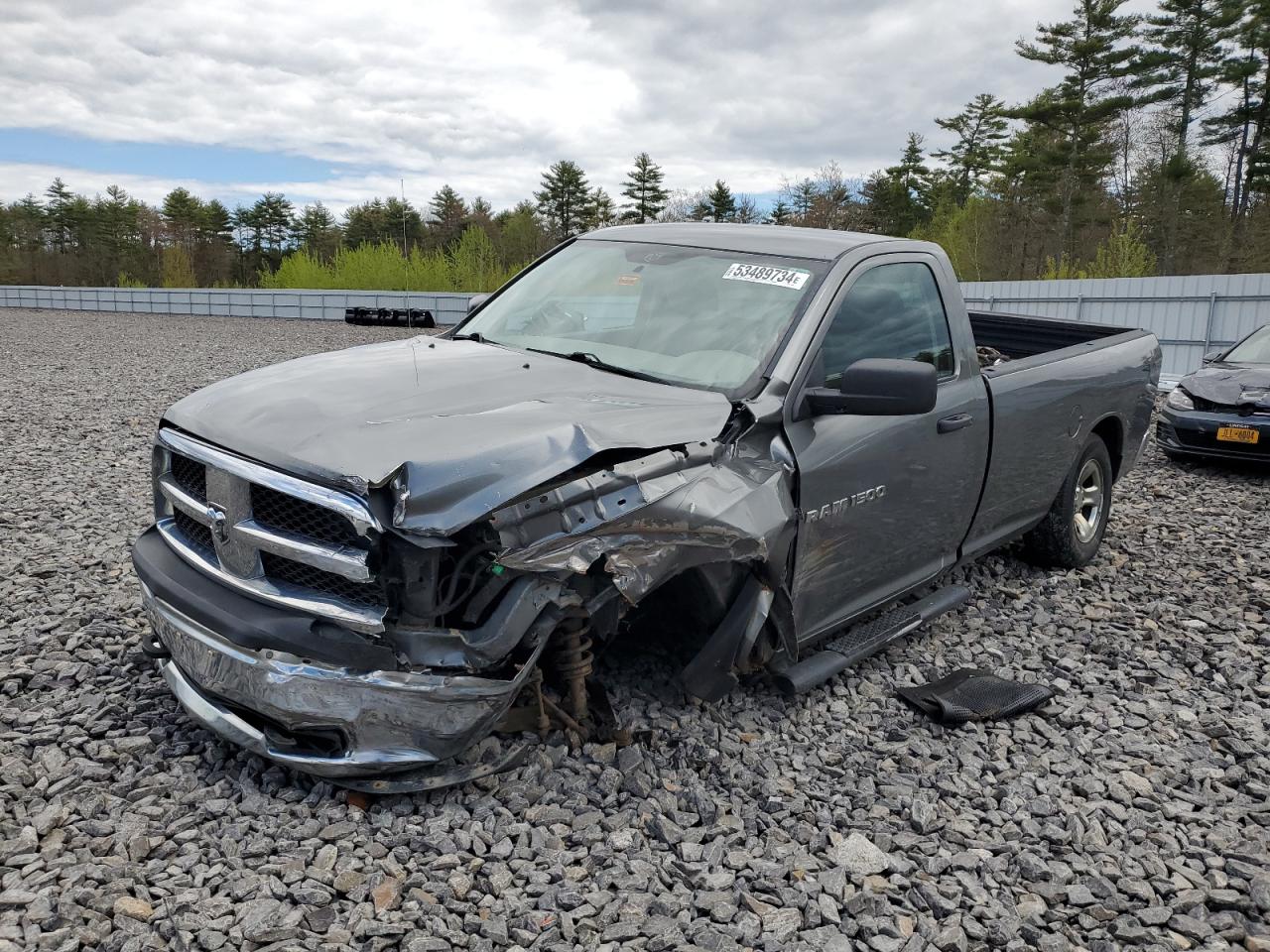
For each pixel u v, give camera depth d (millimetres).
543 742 3309
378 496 2639
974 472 4504
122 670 3844
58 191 103125
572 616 3066
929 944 2598
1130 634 4914
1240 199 57375
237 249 109438
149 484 7383
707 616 3398
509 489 2672
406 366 3512
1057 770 3576
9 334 25156
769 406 3414
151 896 2529
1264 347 10273
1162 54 57000
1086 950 2637
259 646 2764
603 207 91312
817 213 68625
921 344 4215
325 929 2465
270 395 3182
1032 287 21016
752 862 2846
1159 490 8391
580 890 2695
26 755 3193
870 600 4145
